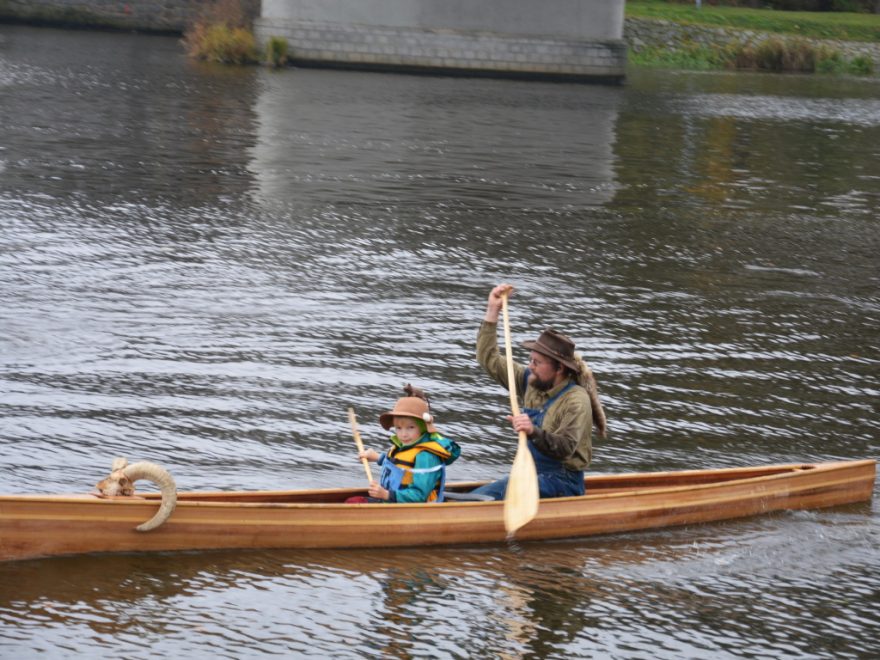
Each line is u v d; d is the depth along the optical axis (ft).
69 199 118.83
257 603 43.14
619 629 43.21
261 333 79.36
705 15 369.71
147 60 258.16
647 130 199.62
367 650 40.60
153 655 39.27
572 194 139.03
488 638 41.91
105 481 45.42
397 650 40.68
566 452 48.93
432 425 49.52
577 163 161.68
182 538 46.14
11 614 40.78
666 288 98.12
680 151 178.70
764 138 198.39
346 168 146.82
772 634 43.62
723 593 46.68
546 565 48.08
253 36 274.57
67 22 320.50
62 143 151.23
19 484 52.65
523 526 49.70
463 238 112.68
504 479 52.13
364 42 269.64
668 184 150.30
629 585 46.78
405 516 48.32
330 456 59.26
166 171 137.69
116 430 60.39
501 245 110.63
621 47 276.21
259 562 46.21
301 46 268.62
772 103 254.68
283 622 41.96
